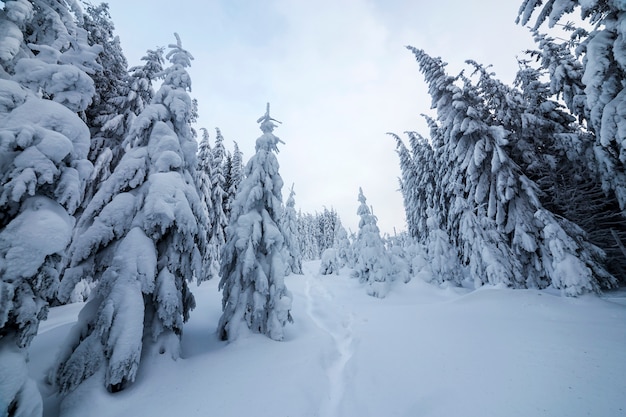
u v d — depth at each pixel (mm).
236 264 11422
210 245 27766
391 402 5691
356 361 8281
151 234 7832
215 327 12281
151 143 8969
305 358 8359
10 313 4082
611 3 9164
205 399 6004
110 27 18922
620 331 7859
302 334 11516
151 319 7750
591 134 16328
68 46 8969
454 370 6574
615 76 10148
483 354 7281
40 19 9203
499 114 19078
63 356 6324
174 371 7113
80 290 15406
